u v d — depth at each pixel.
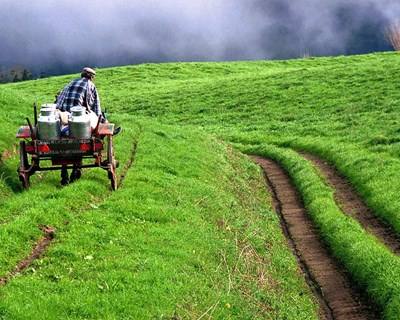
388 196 24.09
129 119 36.97
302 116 50.00
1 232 13.68
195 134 35.44
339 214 23.17
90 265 13.18
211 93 63.31
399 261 17.97
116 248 14.20
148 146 27.28
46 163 21.11
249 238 18.69
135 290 12.30
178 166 25.06
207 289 13.40
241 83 66.56
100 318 11.05
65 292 11.79
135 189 19.22
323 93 55.97
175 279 13.25
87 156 18.33
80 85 18.33
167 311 11.75
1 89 35.31
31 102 32.50
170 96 64.31
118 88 74.12
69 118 16.77
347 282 18.11
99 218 15.89
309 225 23.25
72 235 14.49
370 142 34.84
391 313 15.46
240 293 14.34
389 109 45.03
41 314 10.77
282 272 17.70
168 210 17.80
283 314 14.65
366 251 18.91
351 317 16.02
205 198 20.77
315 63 87.94
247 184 28.31
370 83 56.09
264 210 24.31
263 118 51.66
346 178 29.31
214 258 15.67
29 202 16.20
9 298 11.07
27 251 13.55
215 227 18.22
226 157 32.41
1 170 18.75
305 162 33.00
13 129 23.83
